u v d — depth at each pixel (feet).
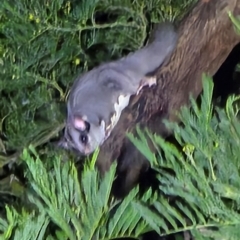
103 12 11.63
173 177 4.12
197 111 4.20
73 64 11.63
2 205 11.07
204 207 3.97
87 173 4.02
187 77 6.74
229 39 6.56
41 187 3.97
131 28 11.44
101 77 7.20
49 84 11.88
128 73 7.11
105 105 7.00
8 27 10.50
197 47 6.63
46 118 12.53
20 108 12.41
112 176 3.95
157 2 10.89
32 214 4.19
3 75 11.38
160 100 6.75
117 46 11.64
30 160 4.06
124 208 4.14
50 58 11.19
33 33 10.49
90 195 3.99
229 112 4.24
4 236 3.77
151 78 6.98
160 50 7.25
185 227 4.07
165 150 4.18
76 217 3.96
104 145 6.72
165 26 7.51
